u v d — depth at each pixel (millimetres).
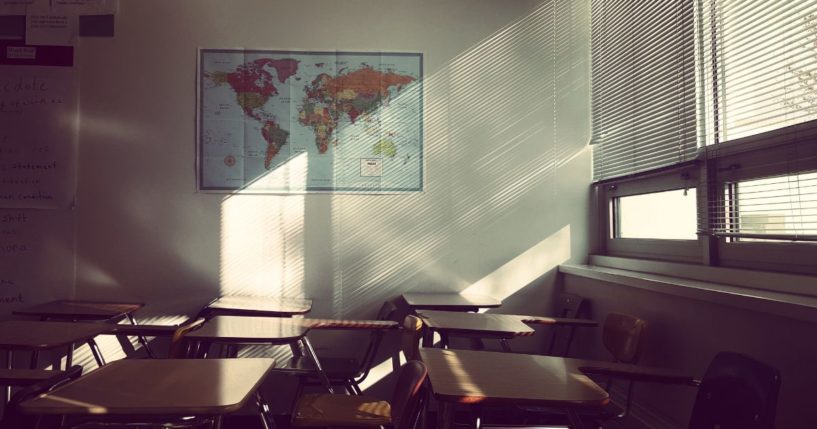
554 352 4215
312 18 4285
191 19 4250
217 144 4211
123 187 4176
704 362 2553
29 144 4168
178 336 2705
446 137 4305
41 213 4145
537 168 4340
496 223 4297
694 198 3105
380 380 4164
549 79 4379
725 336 2406
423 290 4246
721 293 2342
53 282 4125
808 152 2254
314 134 4246
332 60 4273
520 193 4320
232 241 4180
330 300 4199
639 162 3652
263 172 4211
